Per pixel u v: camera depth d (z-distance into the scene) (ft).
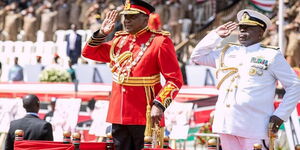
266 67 46.83
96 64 115.75
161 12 148.25
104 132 74.23
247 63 47.34
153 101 44.34
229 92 47.32
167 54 45.11
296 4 118.11
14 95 103.60
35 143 44.93
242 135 46.75
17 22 165.78
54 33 161.07
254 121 46.78
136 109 45.37
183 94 95.91
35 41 162.61
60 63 119.96
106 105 75.20
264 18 47.83
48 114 79.51
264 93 46.88
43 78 105.29
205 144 81.92
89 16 150.92
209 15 147.13
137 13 45.27
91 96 100.01
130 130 45.55
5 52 145.38
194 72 104.32
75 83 101.40
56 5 162.81
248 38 47.96
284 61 47.16
